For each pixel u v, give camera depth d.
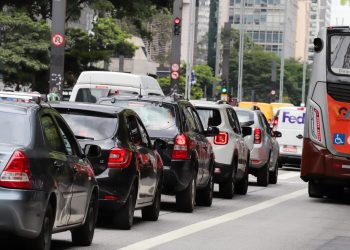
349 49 41.72
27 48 97.62
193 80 129.12
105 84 56.91
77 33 108.75
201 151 35.06
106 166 26.47
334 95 41.72
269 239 27.55
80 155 22.86
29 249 19.27
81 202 22.31
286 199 44.28
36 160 19.08
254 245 25.94
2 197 18.30
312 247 25.98
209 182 37.69
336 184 42.81
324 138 41.84
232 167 42.47
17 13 98.44
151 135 32.81
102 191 26.39
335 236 29.11
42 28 98.50
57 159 20.23
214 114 42.12
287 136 70.62
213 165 38.03
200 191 37.66
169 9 116.56
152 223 30.33
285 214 36.28
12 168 18.48
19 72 98.81
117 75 56.91
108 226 28.34
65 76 109.62
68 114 27.12
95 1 106.12
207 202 37.91
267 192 48.84
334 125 41.75
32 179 18.73
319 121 41.91
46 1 104.62
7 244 19.72
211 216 33.97
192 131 34.75
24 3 105.00
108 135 26.81
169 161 32.66
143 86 57.31
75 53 107.69
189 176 33.28
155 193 30.39
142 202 28.80
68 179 20.91
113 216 27.47
